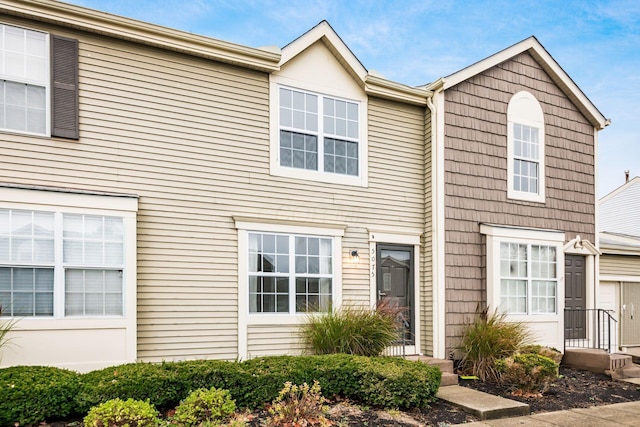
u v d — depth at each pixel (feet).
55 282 20.65
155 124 23.86
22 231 20.34
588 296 35.22
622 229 63.41
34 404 16.22
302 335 26.04
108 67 23.08
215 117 25.26
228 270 24.89
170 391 18.04
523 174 33.37
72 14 21.97
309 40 27.48
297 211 26.94
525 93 33.78
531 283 32.04
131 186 23.09
